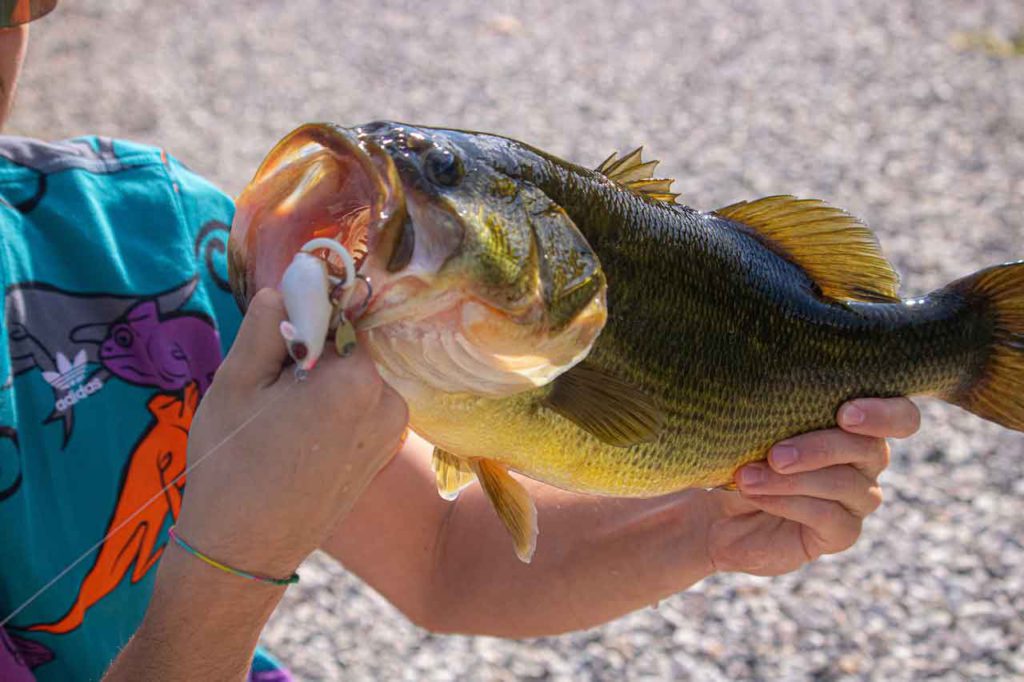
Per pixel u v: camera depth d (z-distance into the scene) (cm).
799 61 522
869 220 376
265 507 83
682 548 111
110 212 101
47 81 479
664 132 454
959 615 210
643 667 196
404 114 465
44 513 94
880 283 112
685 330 102
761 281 107
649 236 101
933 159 424
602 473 101
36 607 94
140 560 98
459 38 552
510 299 89
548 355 92
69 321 97
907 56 524
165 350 99
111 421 97
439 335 89
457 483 103
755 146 439
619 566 112
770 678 194
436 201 88
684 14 587
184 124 445
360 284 85
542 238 92
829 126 456
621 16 585
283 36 546
